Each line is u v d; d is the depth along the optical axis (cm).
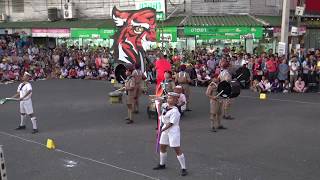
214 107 1440
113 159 1170
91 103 2034
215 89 1440
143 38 2117
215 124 1520
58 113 1828
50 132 1504
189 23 2723
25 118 1681
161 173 1050
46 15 3775
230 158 1162
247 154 1195
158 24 2794
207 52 2708
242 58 2428
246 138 1362
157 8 2909
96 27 3095
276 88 2298
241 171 1056
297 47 2444
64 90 2473
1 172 730
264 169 1070
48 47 3659
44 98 2208
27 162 1162
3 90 2544
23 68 3092
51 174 1062
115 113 1802
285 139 1343
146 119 1680
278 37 2688
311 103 1927
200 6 2956
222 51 2712
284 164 1105
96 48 3183
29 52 3294
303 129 1459
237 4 2892
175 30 2744
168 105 1028
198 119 1648
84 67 3072
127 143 1331
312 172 1043
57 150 1270
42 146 1321
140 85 1781
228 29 2666
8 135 1472
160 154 1077
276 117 1644
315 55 2416
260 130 1459
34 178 1036
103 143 1337
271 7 2961
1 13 4025
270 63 2294
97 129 1530
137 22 2122
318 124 1523
